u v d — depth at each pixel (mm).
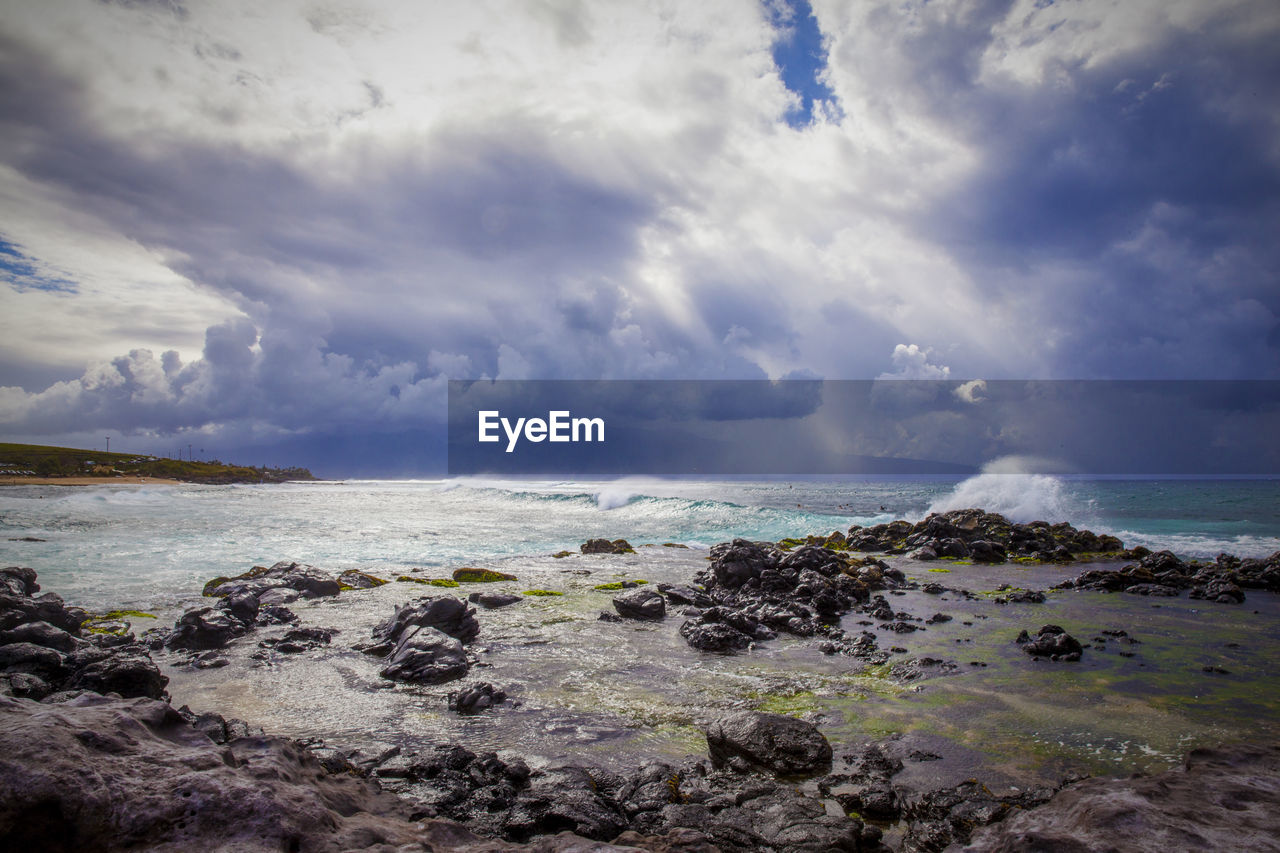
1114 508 49125
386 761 7500
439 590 19375
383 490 122438
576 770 7129
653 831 6004
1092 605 17797
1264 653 12719
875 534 32406
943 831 6020
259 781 4242
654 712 9547
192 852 3570
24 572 14875
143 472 174750
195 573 21750
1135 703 9883
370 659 12266
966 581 22328
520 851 4188
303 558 26328
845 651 13000
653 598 16391
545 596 18734
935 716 9398
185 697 10055
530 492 75812
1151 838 4066
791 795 6664
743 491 97062
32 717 4273
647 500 50719
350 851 3793
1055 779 7332
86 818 3627
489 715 9359
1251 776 5102
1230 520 41906
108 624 14258
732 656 12672
